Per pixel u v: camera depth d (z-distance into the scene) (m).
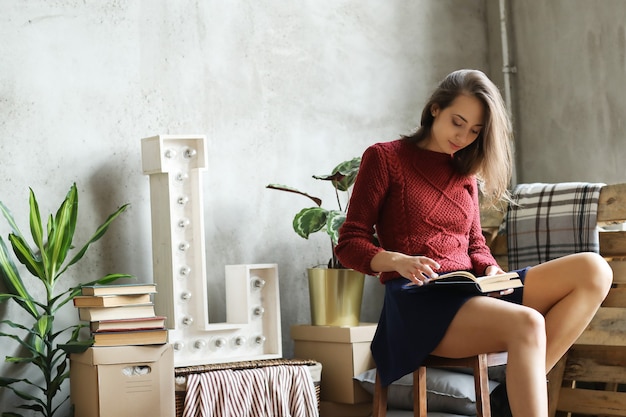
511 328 1.96
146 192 3.42
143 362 2.72
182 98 3.52
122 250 3.36
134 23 3.43
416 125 4.10
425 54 4.13
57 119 3.26
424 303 2.15
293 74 3.79
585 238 3.09
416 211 2.26
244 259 3.61
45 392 2.99
